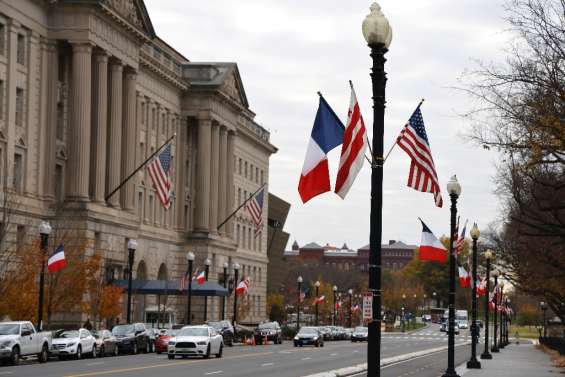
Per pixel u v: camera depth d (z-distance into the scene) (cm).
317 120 2478
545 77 3106
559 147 3142
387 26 2262
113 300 7750
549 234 4031
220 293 9769
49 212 8206
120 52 9369
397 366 5841
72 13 8494
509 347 10675
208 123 12056
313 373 4566
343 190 2405
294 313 19300
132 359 5816
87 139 8556
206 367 4947
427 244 4231
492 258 7794
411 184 2892
